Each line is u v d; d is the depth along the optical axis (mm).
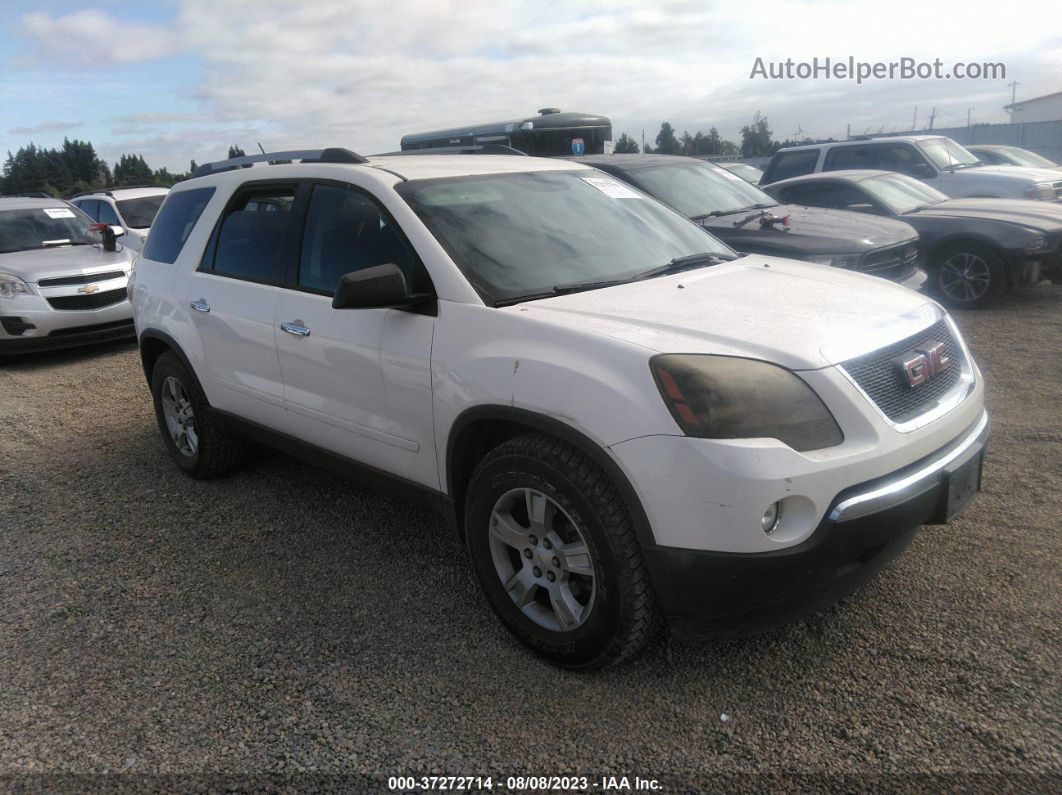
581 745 2529
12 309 8367
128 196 14094
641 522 2508
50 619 3434
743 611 2508
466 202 3561
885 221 7539
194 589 3623
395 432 3363
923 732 2484
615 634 2666
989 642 2875
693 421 2428
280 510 4426
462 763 2480
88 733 2697
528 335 2838
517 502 2980
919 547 3557
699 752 2471
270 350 3928
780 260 4035
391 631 3207
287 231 3939
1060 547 3467
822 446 2492
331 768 2486
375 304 3041
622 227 3854
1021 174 11266
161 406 5004
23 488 4977
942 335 3123
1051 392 5559
